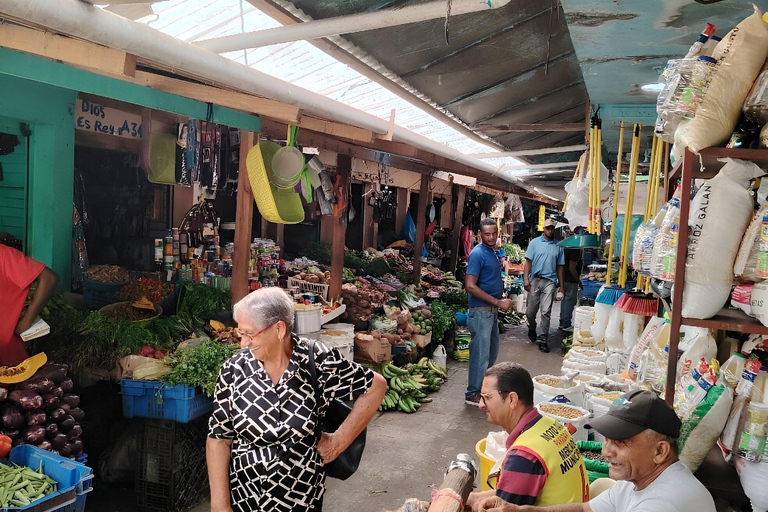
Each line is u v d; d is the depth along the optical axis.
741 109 2.10
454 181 10.72
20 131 4.71
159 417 4.02
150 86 3.80
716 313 2.22
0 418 3.37
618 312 4.37
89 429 4.37
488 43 4.24
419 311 8.41
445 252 13.08
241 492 2.67
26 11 2.09
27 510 2.85
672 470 2.04
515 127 5.92
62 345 4.20
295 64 3.81
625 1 2.39
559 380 3.91
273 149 5.01
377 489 4.57
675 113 2.12
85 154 6.38
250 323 2.58
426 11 2.52
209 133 4.75
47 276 3.77
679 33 2.78
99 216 6.60
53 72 3.21
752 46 2.04
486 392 2.57
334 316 6.62
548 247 9.77
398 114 5.43
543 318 9.78
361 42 3.64
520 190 15.80
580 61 3.30
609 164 7.02
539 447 2.32
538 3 3.73
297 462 2.65
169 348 4.34
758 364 2.20
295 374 2.65
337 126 4.96
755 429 2.09
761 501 2.06
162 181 5.18
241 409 2.62
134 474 4.32
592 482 2.91
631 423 2.02
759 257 2.04
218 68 3.00
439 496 1.74
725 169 2.14
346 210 6.99
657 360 3.05
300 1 3.09
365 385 2.87
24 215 4.86
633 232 5.01
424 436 5.74
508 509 2.17
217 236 6.50
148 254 6.82
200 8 2.96
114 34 2.43
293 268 7.83
